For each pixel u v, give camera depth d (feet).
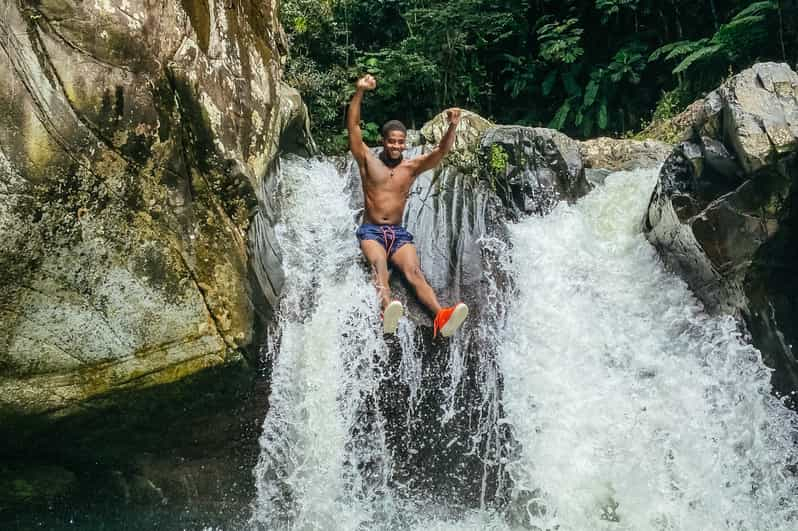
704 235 15.90
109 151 11.88
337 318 15.28
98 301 12.12
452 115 16.16
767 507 14.53
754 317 15.66
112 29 11.74
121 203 12.11
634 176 20.62
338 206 18.61
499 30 38.42
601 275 17.99
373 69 35.24
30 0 11.16
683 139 17.12
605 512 14.30
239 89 14.89
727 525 14.24
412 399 15.08
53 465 13.74
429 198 19.43
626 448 14.94
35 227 11.37
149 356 12.64
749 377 15.39
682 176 16.72
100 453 13.75
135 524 14.79
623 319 16.94
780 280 15.61
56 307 11.83
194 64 13.15
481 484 15.07
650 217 18.16
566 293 17.44
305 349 14.89
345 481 14.39
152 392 12.89
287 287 15.74
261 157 15.66
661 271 17.71
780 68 16.05
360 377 14.87
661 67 36.52
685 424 15.23
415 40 36.35
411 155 20.80
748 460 14.89
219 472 14.58
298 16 33.47
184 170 12.85
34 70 11.19
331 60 35.60
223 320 13.23
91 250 11.91
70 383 12.19
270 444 14.42
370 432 14.79
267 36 17.35
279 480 14.38
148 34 12.24
